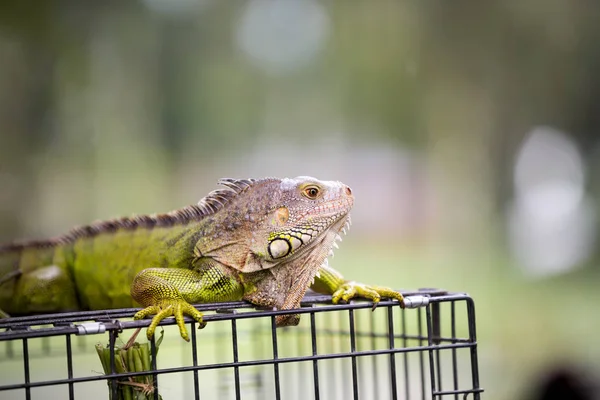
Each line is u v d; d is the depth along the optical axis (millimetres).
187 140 30984
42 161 22266
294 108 32719
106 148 25734
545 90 30719
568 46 30219
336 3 31344
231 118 32031
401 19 30922
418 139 31031
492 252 26203
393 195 30328
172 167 29844
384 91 31406
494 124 30734
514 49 30484
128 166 26703
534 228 28094
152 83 29641
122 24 28031
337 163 31781
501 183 30406
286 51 32594
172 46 30703
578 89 30391
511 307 17156
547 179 30219
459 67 30797
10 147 21375
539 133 30984
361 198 30156
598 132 30875
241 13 32031
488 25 30344
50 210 22172
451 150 30734
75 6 24609
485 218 29703
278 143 32594
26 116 22047
